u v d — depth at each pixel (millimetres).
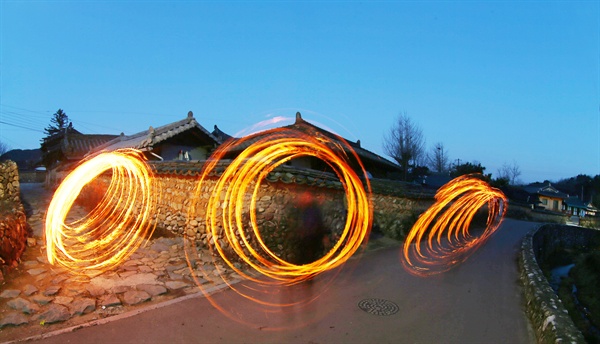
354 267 10438
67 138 29844
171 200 12133
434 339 6008
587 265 22312
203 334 5711
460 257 13523
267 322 6297
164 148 19516
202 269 8961
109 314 6250
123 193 15117
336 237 11148
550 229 27203
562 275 21109
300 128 16469
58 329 5602
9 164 12305
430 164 56969
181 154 20203
